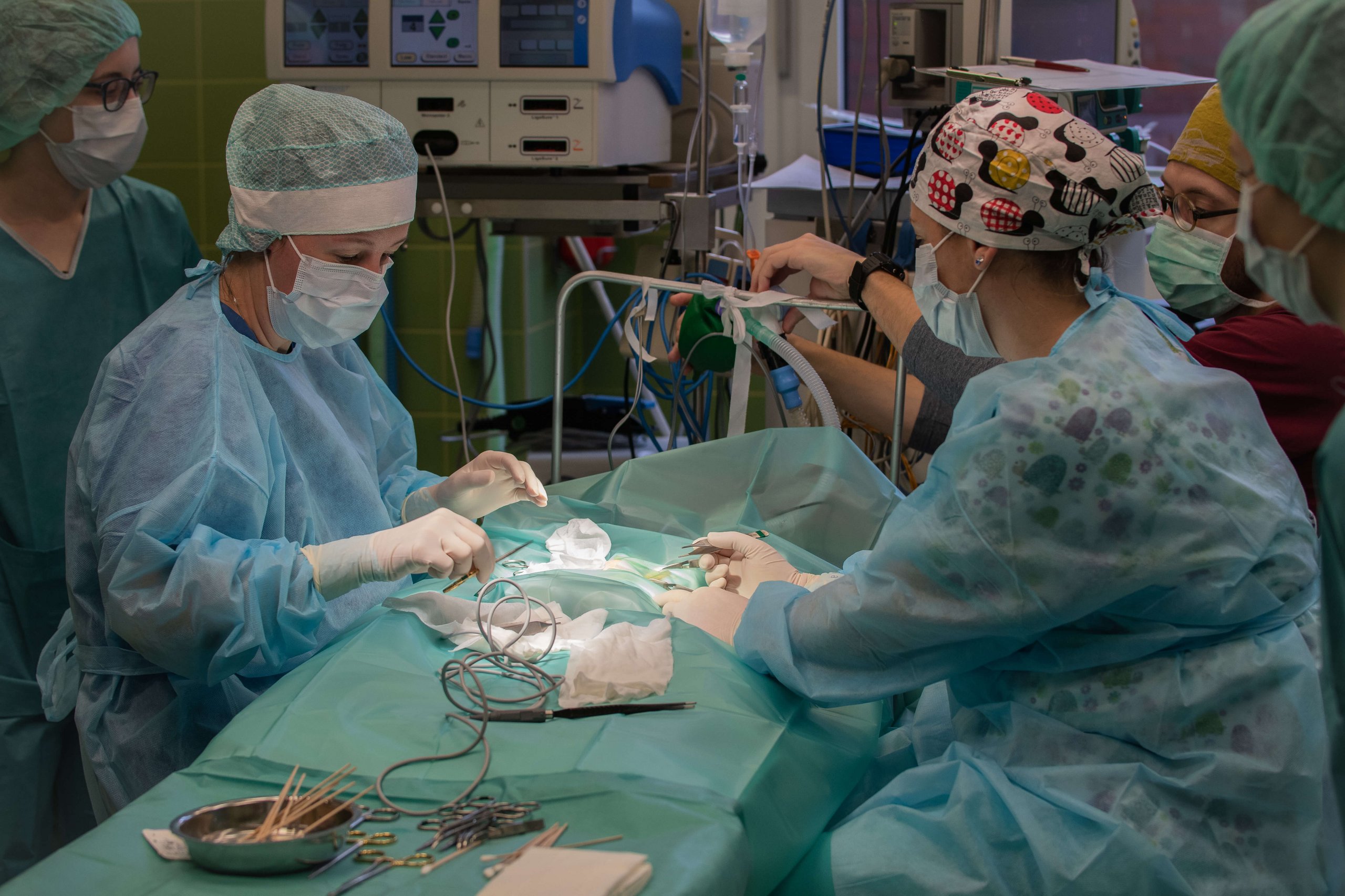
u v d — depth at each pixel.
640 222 2.60
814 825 1.23
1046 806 1.17
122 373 1.48
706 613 1.55
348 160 1.48
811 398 2.33
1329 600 1.00
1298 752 1.14
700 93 2.23
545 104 2.29
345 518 1.67
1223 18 2.96
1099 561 1.16
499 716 1.22
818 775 1.26
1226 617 1.17
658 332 2.10
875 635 1.27
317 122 1.47
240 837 1.00
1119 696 1.20
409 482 1.88
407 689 1.30
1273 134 0.92
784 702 1.35
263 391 1.56
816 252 1.95
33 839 1.96
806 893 1.23
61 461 2.04
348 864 0.98
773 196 2.65
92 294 2.09
